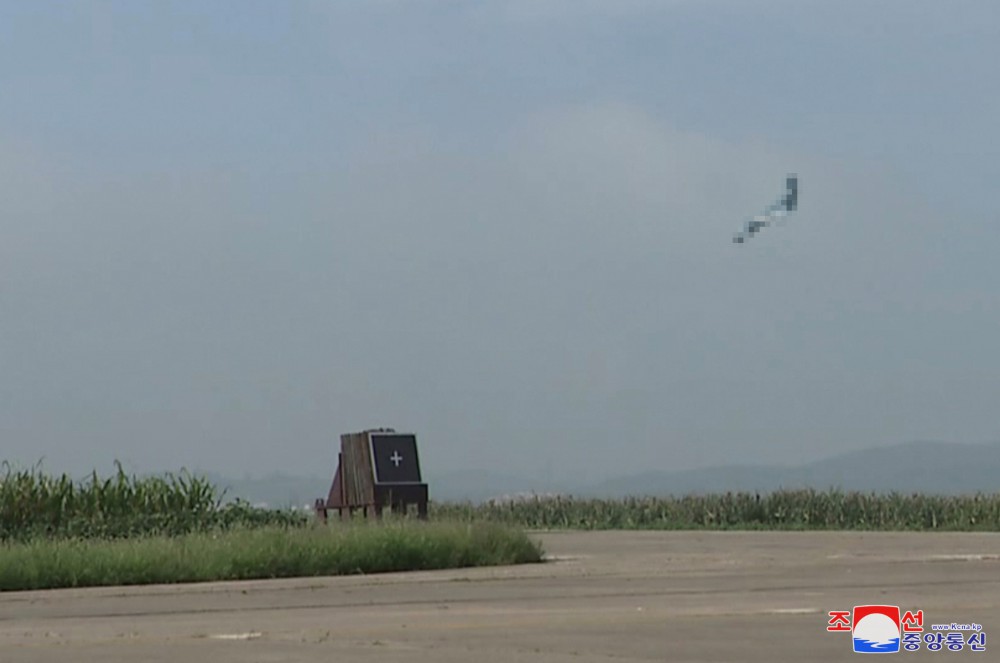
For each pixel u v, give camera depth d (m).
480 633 19.25
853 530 69.19
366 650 17.55
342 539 34.50
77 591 29.16
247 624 21.20
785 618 20.80
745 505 77.44
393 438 52.12
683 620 20.59
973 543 47.00
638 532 63.06
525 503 81.44
